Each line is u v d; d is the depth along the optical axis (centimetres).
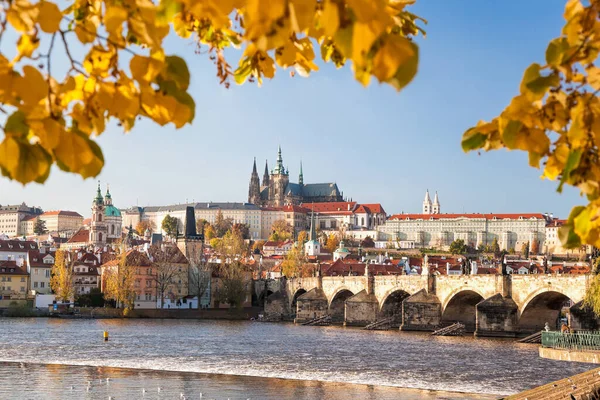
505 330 16400
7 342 13350
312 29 679
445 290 18588
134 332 16400
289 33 566
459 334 17325
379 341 15038
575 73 681
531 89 685
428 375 9694
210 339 14938
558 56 677
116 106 652
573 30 671
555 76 682
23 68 603
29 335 14950
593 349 7612
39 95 604
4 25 600
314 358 11606
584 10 668
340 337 16175
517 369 10331
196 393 8050
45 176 612
